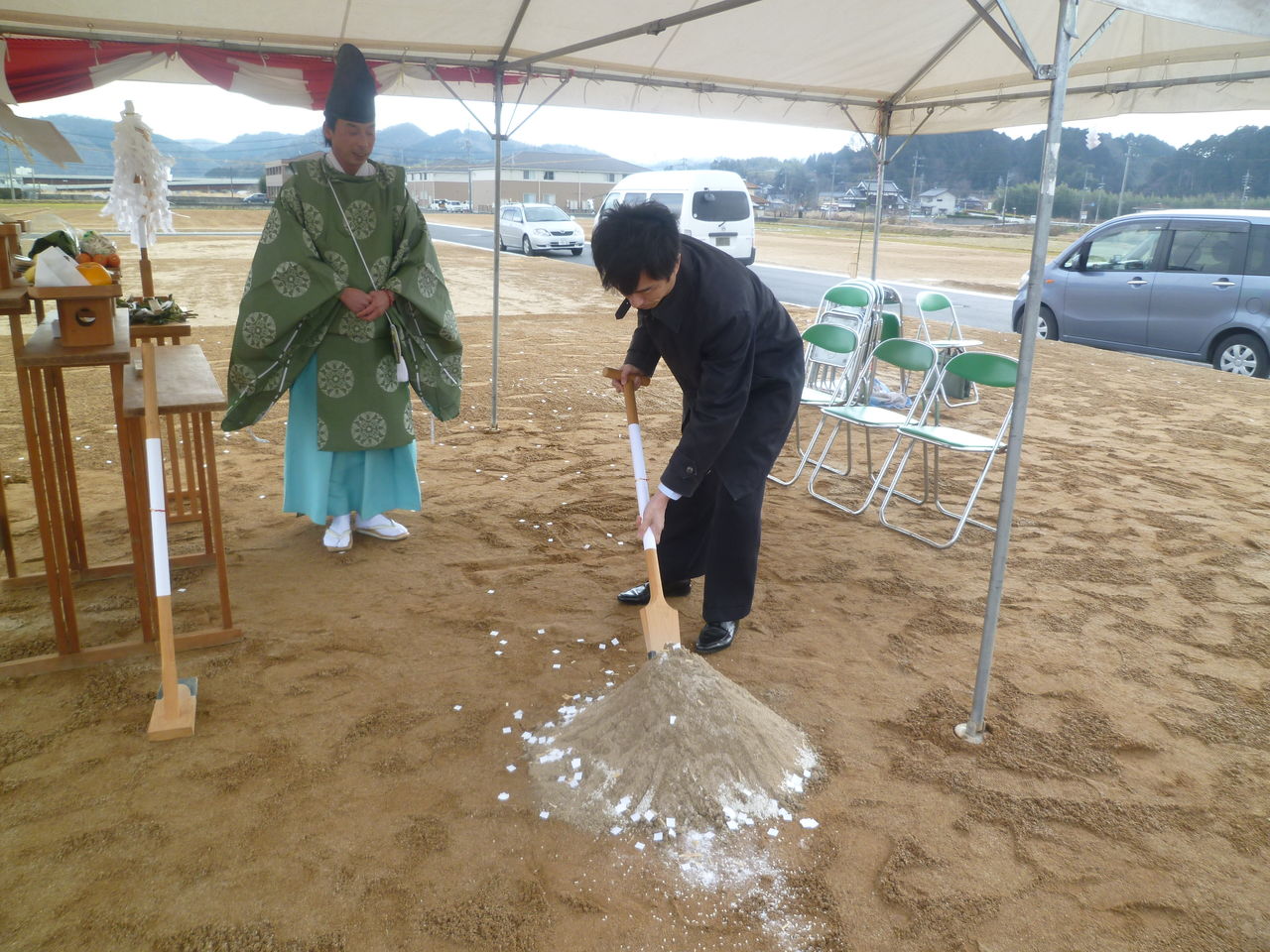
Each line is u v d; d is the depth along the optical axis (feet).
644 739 8.15
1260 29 7.80
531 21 17.65
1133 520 15.85
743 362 9.09
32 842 7.24
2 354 27.78
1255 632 11.62
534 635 11.07
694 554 11.49
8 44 15.39
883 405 23.76
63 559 9.65
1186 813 8.05
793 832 7.66
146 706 9.25
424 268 12.94
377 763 8.43
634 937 6.50
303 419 12.91
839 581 12.99
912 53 21.21
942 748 8.96
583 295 50.42
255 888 6.83
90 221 84.33
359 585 12.35
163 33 16.26
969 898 6.95
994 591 8.64
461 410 22.65
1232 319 30.09
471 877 7.02
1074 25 7.52
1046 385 27.73
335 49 17.69
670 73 21.24
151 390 9.03
